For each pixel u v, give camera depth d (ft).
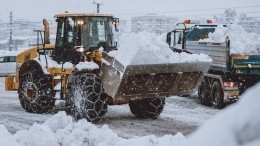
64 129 19.81
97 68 30.86
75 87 30.96
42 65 34.78
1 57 72.74
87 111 29.78
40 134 17.79
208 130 3.46
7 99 47.32
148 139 18.49
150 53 28.07
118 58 28.37
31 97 36.22
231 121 3.36
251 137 3.22
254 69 42.24
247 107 3.35
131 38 28.58
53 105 35.94
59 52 34.37
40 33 35.70
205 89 44.45
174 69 29.22
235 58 41.70
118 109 39.04
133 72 27.81
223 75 42.24
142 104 33.71
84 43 32.68
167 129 29.37
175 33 53.78
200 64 30.17
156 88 29.78
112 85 28.94
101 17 33.27
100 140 18.44
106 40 33.35
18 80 39.65
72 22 32.99
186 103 45.62
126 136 26.73
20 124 30.48
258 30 162.09
